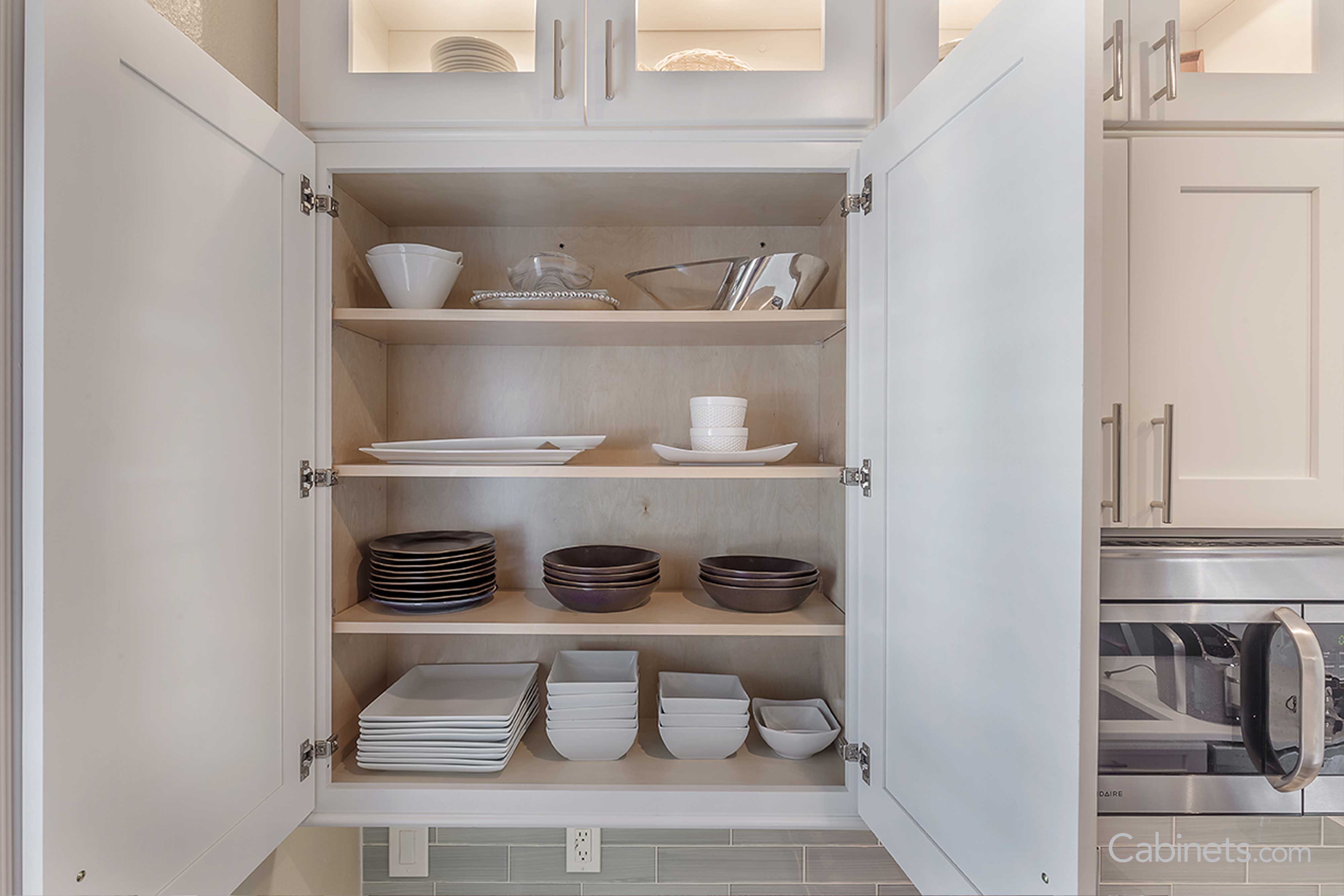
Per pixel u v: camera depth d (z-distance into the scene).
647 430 1.46
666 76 1.10
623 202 1.29
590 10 1.10
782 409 1.45
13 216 0.61
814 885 1.45
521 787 1.13
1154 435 0.92
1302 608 0.90
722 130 1.11
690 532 1.46
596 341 1.39
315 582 1.12
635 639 1.46
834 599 1.32
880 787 1.04
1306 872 1.25
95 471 0.65
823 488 1.42
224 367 0.86
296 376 1.04
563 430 1.45
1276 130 0.96
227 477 0.87
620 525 1.46
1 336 0.60
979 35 0.80
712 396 1.33
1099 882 1.26
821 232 1.43
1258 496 0.92
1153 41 0.94
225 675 0.87
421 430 1.44
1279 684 0.90
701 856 1.45
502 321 1.15
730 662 1.46
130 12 0.70
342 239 1.19
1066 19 0.66
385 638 1.44
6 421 0.61
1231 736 0.90
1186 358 0.92
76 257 0.63
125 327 0.69
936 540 0.89
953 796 0.85
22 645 0.61
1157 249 0.92
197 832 0.81
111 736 0.67
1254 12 0.96
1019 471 0.73
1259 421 0.93
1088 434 0.64
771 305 1.21
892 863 1.45
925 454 0.91
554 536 1.46
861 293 1.10
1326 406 0.93
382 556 1.22
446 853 1.45
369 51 1.12
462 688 1.35
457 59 1.11
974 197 0.81
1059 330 0.67
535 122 1.10
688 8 1.12
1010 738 0.75
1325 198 0.92
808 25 1.12
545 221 1.41
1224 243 0.93
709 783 1.15
